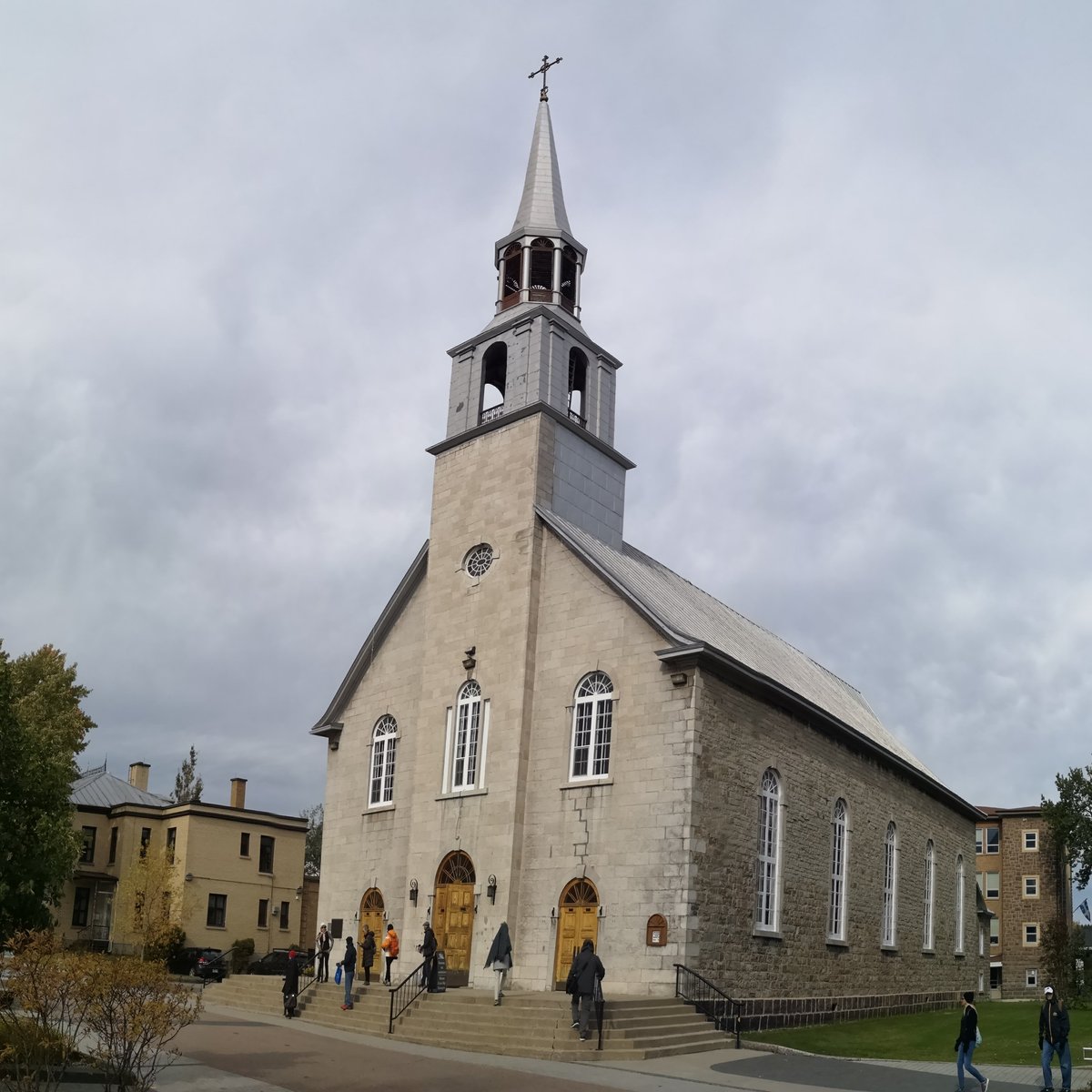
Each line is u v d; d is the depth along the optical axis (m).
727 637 38.25
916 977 41.22
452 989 30.09
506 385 37.41
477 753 33.94
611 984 28.73
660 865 28.73
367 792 38.34
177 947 56.56
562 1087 19.33
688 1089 19.55
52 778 25.66
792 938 32.50
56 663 44.78
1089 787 55.91
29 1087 16.42
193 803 60.28
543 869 31.16
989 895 72.00
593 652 32.00
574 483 36.47
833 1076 22.06
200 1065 20.97
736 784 30.69
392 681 38.75
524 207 40.91
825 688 47.78
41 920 24.28
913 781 43.34
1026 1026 31.48
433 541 37.47
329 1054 22.98
